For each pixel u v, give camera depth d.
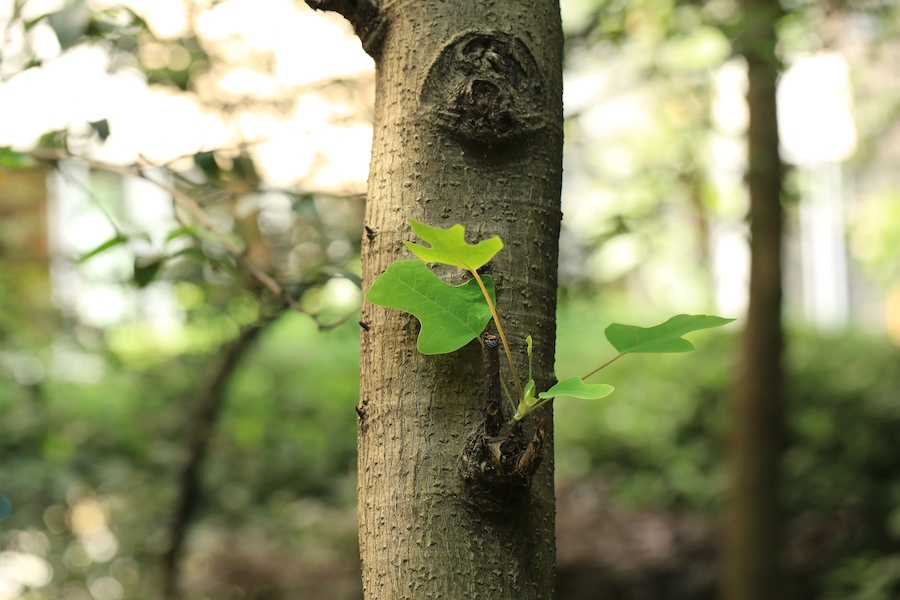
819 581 5.13
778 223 3.80
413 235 0.93
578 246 2.95
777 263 3.85
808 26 3.17
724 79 3.86
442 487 0.89
